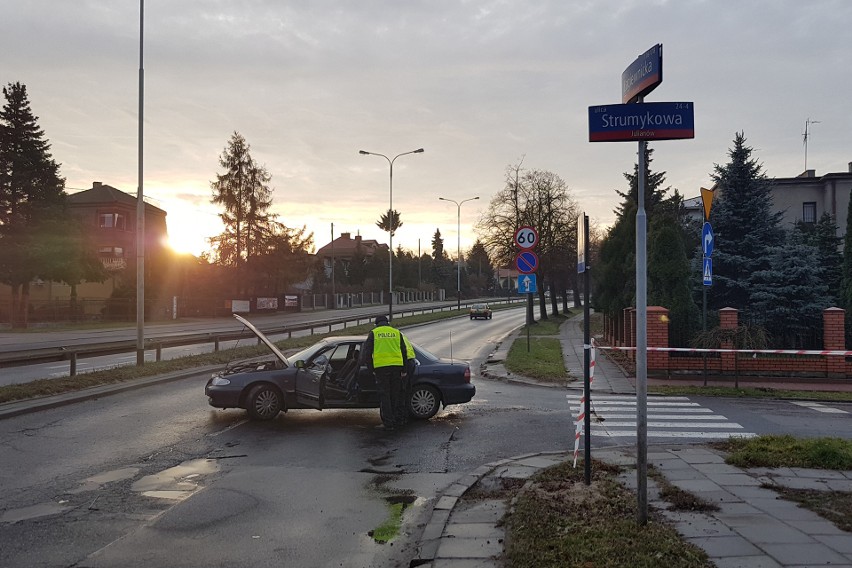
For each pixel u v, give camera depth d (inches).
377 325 380.8
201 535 200.8
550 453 305.0
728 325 620.1
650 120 186.5
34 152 1665.8
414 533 204.8
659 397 510.0
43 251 1529.3
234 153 2223.2
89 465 286.7
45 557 181.8
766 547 172.7
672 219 700.0
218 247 2217.0
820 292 800.9
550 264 1803.6
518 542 179.5
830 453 265.9
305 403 390.6
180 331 1418.6
